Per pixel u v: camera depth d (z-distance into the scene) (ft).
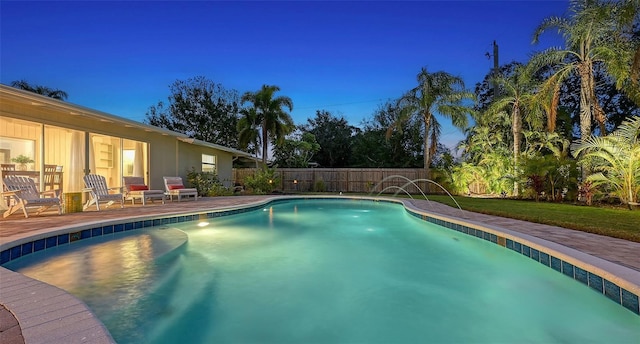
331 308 10.86
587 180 32.91
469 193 52.85
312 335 9.05
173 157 42.01
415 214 28.07
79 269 12.68
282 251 18.26
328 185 66.54
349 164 93.35
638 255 11.64
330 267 15.42
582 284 10.66
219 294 11.96
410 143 84.33
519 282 13.07
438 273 14.52
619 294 9.01
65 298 7.45
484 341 8.68
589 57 36.78
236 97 97.25
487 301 11.43
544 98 39.63
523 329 9.41
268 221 28.84
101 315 9.41
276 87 64.69
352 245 19.89
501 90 61.52
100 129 30.94
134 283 11.50
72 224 17.49
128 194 31.24
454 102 58.95
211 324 9.62
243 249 18.57
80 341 5.55
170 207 28.91
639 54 30.17
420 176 61.31
